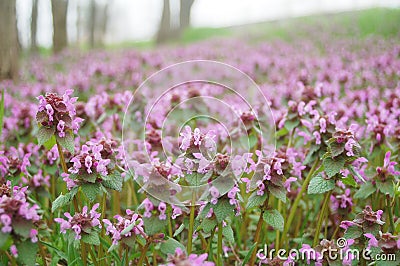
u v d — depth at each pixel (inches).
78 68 66.0
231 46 94.4
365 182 19.1
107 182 17.5
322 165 19.2
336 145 17.8
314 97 25.7
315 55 71.1
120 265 17.7
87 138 25.1
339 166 17.7
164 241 16.6
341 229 20.7
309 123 20.5
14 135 27.4
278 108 29.2
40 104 16.9
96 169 16.9
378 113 27.6
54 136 17.4
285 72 57.1
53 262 18.5
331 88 35.1
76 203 17.7
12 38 48.9
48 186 23.6
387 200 19.0
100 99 26.3
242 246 22.2
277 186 17.3
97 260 18.1
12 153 23.5
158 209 16.5
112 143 19.1
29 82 53.8
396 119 26.0
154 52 81.8
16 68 49.5
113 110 26.4
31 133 27.5
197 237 19.3
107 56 82.0
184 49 88.8
